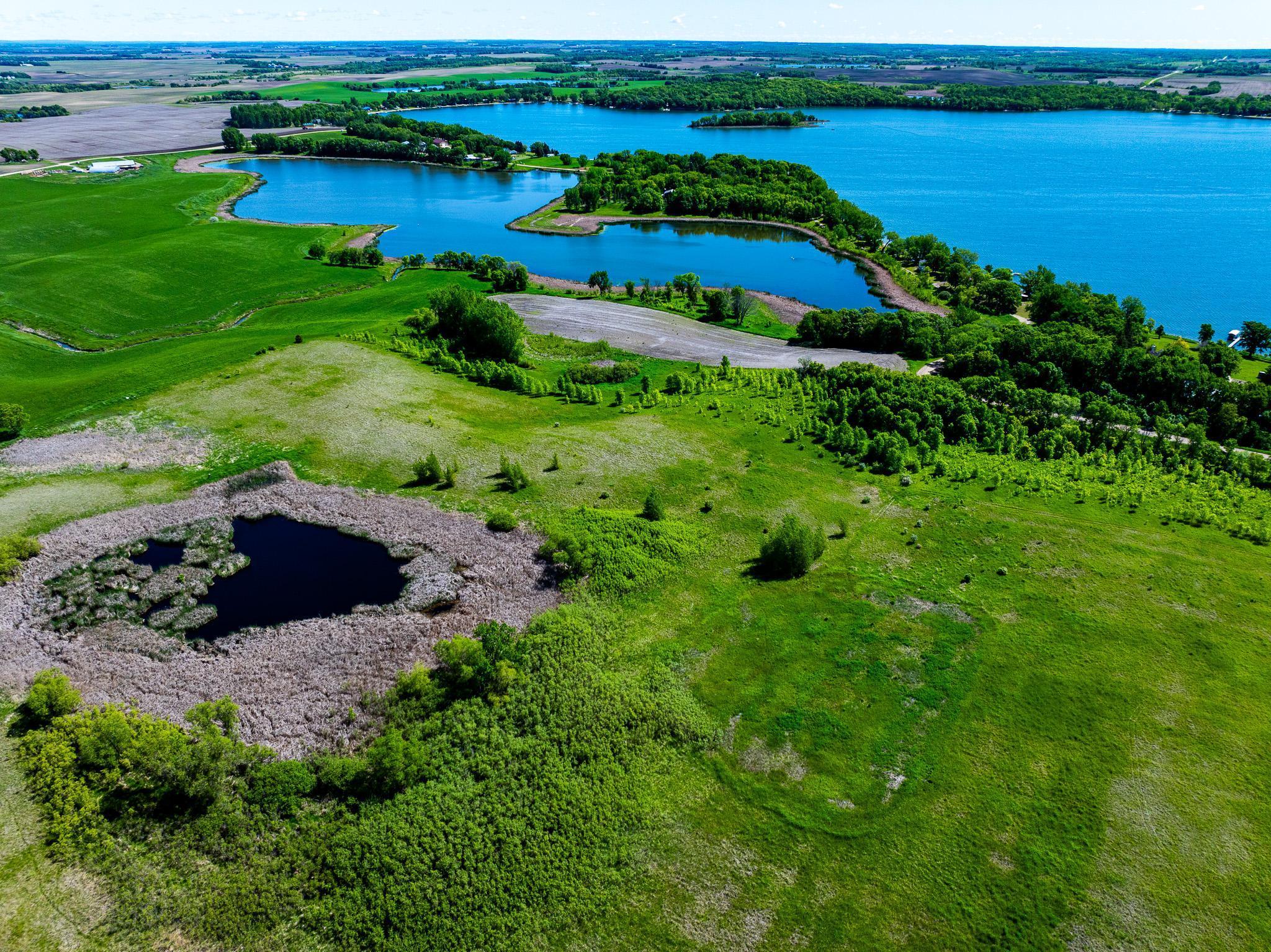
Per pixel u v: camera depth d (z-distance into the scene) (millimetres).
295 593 49781
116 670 42938
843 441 69000
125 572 50875
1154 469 65375
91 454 63438
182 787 34531
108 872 32062
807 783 37156
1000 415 73688
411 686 40625
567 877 32750
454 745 38469
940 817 35312
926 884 32562
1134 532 56844
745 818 35438
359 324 98438
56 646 44375
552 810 35375
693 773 37719
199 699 41250
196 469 62188
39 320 100375
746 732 39875
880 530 57062
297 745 38719
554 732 39031
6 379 80500
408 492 60156
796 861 33531
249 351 84875
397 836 33812
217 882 31969
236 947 30062
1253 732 39625
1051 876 32719
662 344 99000
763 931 30875
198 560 52250
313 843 33438
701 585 50625
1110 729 39844
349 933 30609
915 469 66000
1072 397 79500
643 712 40281
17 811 34125
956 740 39344
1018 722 40406
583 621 46406
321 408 71875
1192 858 33406
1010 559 53656
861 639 46156
